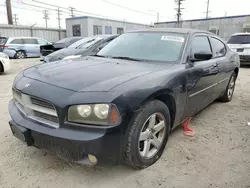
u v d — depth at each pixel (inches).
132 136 82.7
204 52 124.6
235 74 198.4
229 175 94.0
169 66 107.6
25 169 94.0
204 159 104.9
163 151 107.7
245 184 88.7
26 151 107.0
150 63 111.7
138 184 87.0
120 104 75.9
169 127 105.2
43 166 96.1
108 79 86.0
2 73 326.6
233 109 179.0
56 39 1063.6
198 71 119.5
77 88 80.4
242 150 114.3
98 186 85.4
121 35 149.7
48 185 85.2
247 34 416.2
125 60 117.7
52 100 77.5
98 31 1136.8
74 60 121.6
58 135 75.7
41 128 80.2
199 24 1115.3
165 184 87.4
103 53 135.7
